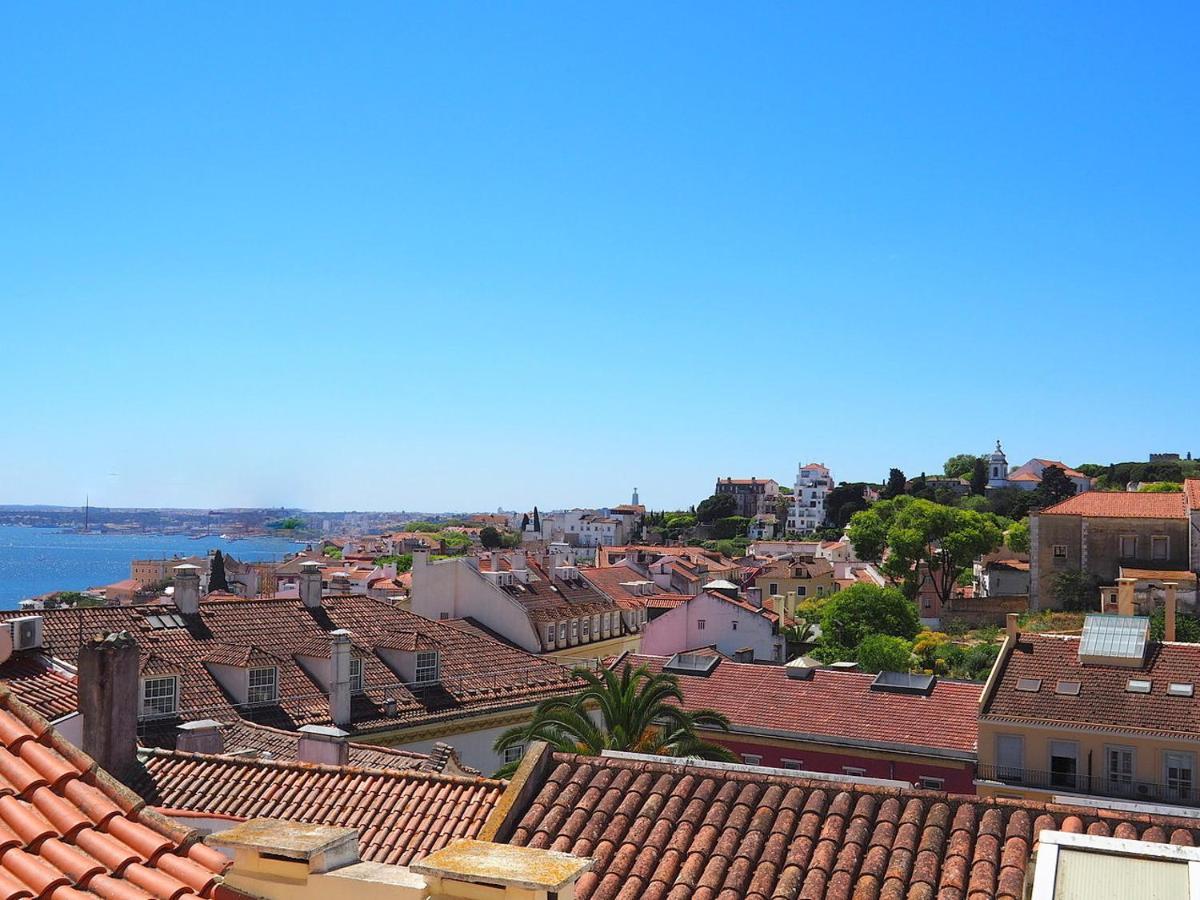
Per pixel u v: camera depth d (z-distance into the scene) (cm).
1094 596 10094
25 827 823
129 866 821
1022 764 5188
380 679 4956
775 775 1891
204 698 4316
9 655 3041
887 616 10088
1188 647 5422
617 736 4059
